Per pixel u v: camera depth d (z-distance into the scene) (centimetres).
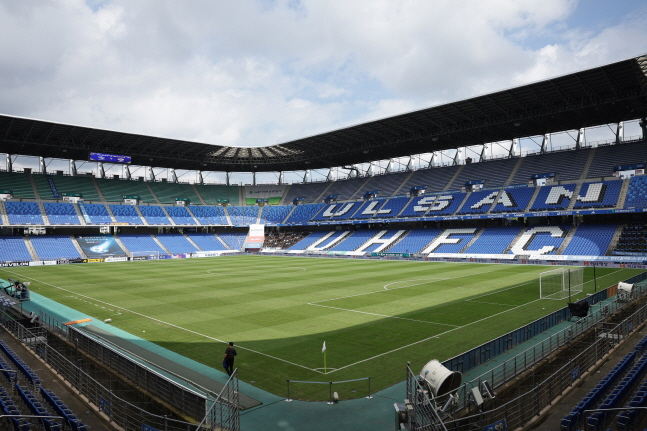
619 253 6431
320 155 10369
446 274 5738
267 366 2208
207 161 10775
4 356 2306
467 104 6925
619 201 7012
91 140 8838
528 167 8850
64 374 2109
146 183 11688
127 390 1939
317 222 10744
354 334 2764
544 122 7806
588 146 8425
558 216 8106
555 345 2400
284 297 4119
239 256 9888
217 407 1709
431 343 2539
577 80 5903
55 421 1500
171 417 1642
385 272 6081
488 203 8500
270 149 9956
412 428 1438
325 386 1928
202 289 4691
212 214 11594
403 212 9538
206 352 2455
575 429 1412
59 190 9981
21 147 8912
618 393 1529
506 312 3328
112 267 7300
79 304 3916
